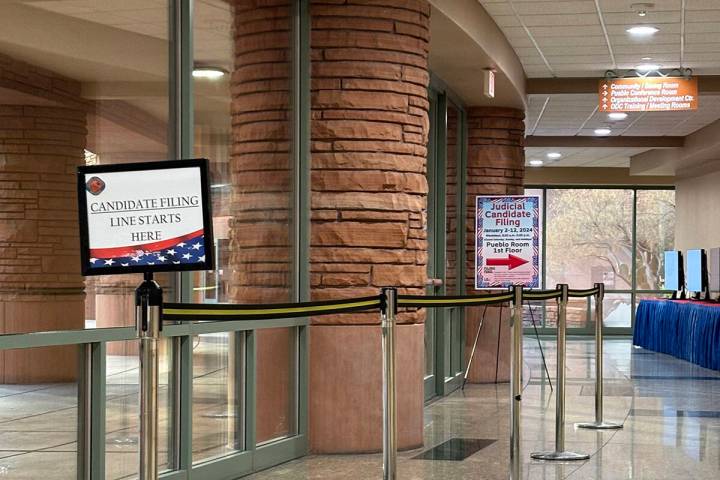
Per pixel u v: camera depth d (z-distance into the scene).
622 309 25.92
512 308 6.62
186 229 3.66
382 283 7.93
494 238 10.30
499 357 14.02
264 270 7.44
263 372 7.38
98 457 5.53
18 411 5.05
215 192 6.81
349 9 7.87
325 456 7.84
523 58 13.18
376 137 7.90
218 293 6.83
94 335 5.50
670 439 8.85
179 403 6.39
